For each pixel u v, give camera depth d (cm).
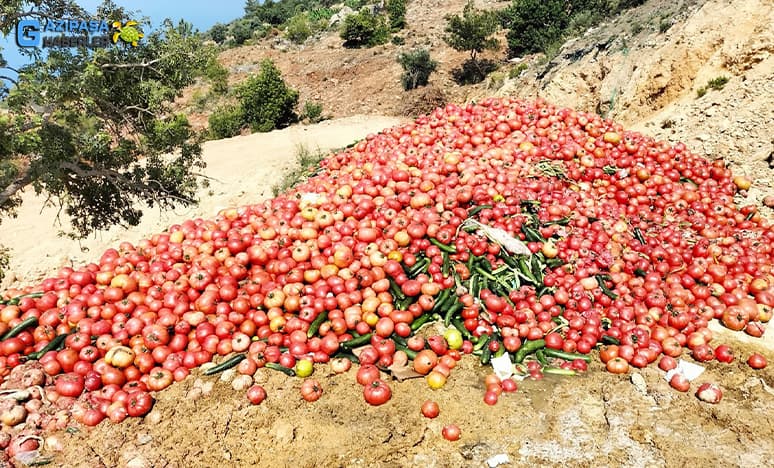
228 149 2902
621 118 2077
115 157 1419
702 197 1240
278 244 1035
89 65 1188
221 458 715
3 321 884
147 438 732
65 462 703
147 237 1878
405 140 1430
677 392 797
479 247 982
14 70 1188
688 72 1845
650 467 681
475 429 748
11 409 735
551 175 1241
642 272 976
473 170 1184
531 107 1484
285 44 5881
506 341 873
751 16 1722
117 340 864
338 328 877
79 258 1770
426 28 5294
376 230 1029
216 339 877
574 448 712
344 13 6306
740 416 748
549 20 4025
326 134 3120
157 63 1387
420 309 907
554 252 998
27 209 2159
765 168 1365
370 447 727
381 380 827
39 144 1202
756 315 938
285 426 752
